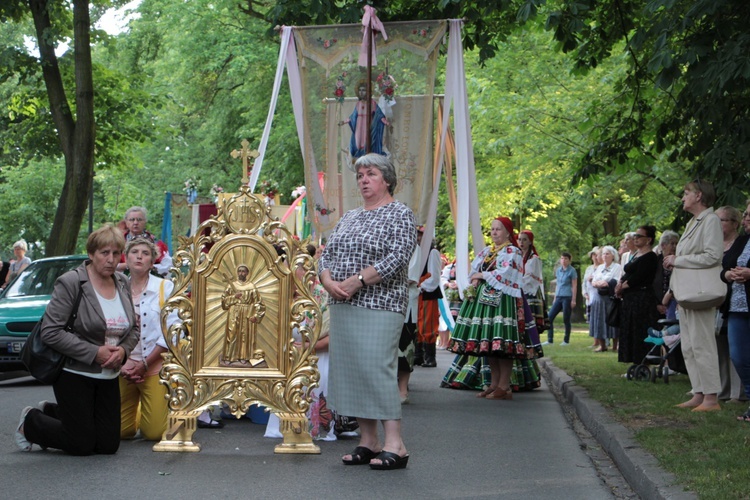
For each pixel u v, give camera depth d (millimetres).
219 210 7492
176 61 31672
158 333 7582
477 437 8172
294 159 28578
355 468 6641
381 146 11250
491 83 23453
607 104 14734
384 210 6680
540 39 22172
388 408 6551
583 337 23500
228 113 31906
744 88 9430
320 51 11453
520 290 11016
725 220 9734
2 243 43844
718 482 5367
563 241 30750
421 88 11250
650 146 14250
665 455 6223
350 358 6562
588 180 14383
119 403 7078
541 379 13750
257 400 7336
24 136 23547
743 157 10227
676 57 9617
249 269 7426
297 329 7391
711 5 9250
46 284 14156
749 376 8562
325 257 6711
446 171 13039
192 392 7328
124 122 23734
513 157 24844
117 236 6801
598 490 6023
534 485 6145
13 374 14641
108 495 5656
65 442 6879
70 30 21875
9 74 21078
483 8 11117
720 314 9812
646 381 11539
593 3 11117
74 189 19062
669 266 9391
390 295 6535
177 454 7117
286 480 6188
